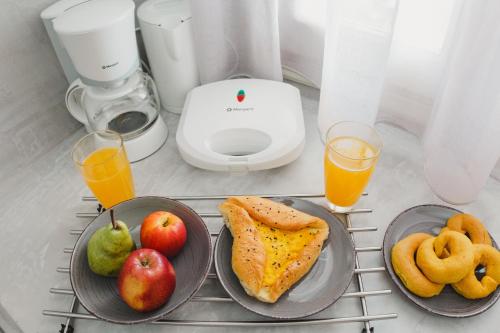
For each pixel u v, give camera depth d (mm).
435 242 642
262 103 871
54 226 778
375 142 738
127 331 632
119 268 623
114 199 758
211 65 942
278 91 896
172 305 598
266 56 928
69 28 694
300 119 844
